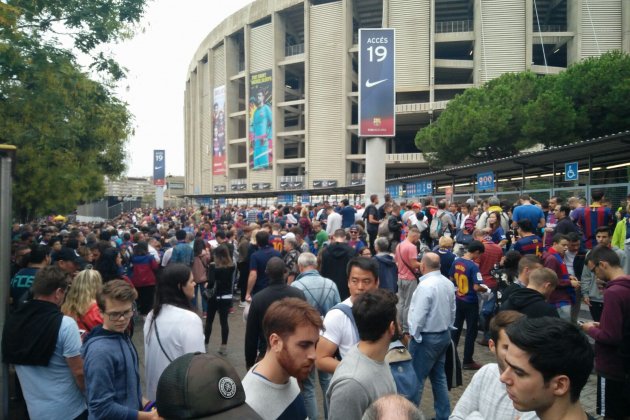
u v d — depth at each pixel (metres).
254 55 69.69
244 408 1.55
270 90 66.94
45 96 9.20
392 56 22.31
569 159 17.02
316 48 62.66
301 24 69.81
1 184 4.00
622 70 30.41
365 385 2.65
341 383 2.66
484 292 7.00
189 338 3.47
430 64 54.53
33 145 9.92
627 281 3.98
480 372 2.67
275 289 4.76
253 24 71.25
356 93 60.03
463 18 58.81
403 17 55.69
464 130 33.88
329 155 61.47
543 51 52.38
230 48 74.75
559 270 6.65
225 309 8.00
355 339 3.87
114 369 3.06
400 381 3.77
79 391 3.49
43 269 3.57
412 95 57.59
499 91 34.00
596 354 4.16
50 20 9.86
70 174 10.66
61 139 10.31
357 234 10.77
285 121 75.50
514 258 7.25
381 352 2.81
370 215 15.29
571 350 1.67
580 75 31.78
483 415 2.53
